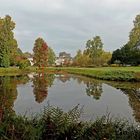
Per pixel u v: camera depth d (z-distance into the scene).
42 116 8.81
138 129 8.77
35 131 7.71
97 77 64.12
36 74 84.62
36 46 125.12
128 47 109.19
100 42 143.38
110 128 8.09
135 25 102.19
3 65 94.00
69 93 32.56
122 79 54.50
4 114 8.44
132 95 30.62
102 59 134.38
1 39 94.31
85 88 39.66
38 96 28.75
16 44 98.00
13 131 7.32
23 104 22.23
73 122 8.57
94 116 17.30
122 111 19.91
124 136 7.98
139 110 20.28
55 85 44.69
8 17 95.56
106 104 23.45
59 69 112.75
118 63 111.75
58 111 8.72
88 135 8.18
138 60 104.38
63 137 8.20
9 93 28.95
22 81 52.06
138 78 52.41
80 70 89.94
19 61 98.69
